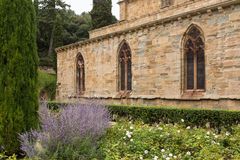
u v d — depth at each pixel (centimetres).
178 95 2362
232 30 1995
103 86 3234
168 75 2459
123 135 1103
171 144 1054
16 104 1054
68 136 888
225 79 2031
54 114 1141
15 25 1077
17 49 1072
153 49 2606
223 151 1005
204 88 2205
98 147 961
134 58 2812
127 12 3928
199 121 1709
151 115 1975
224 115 1592
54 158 824
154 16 2978
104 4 5725
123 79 3011
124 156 936
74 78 3731
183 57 2355
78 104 1304
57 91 4094
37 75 1124
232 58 1991
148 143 1018
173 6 2855
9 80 1055
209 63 2141
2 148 1033
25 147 871
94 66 3378
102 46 3250
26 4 1109
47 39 6981
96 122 1041
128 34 2884
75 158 854
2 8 1077
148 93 2645
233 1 1964
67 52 3888
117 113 2205
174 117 1834
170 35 2450
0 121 1038
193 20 2264
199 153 949
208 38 2153
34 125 1091
